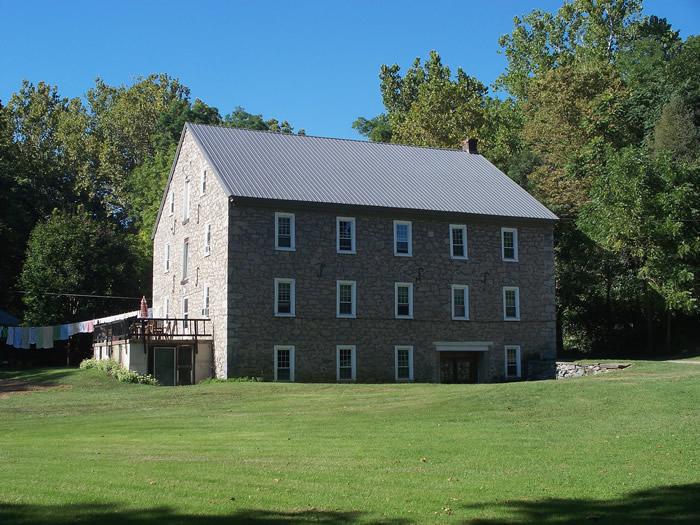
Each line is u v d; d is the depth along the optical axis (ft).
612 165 131.95
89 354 165.27
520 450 47.62
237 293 111.55
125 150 253.03
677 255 125.39
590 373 114.32
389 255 122.31
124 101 255.09
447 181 136.46
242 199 111.75
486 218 128.06
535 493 35.45
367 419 64.54
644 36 210.79
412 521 30.35
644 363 108.06
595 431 55.01
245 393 88.94
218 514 30.89
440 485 37.06
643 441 50.14
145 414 72.79
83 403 82.23
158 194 214.69
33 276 162.91
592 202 136.26
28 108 242.78
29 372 131.85
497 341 127.95
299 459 44.45
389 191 126.31
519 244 132.26
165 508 31.76
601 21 218.59
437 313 124.36
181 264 134.21
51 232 168.14
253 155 126.62
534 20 230.68
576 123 166.81
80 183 228.22
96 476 38.47
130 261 179.22
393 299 121.80
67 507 31.78
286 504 32.86
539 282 132.67
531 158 168.76
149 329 113.29
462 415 65.05
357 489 35.99
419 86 221.87
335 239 119.03
